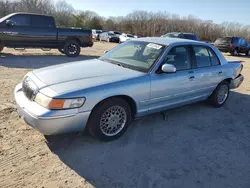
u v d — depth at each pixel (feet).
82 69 12.11
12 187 8.21
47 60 35.29
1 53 39.29
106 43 95.76
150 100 12.42
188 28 164.86
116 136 11.72
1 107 14.46
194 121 15.07
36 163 9.57
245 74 34.78
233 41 67.46
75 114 9.78
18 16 35.19
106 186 8.66
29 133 11.71
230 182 9.48
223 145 12.35
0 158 9.66
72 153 10.41
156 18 185.88
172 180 9.29
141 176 9.36
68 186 8.48
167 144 11.91
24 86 11.21
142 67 12.69
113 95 10.73
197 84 15.05
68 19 167.73
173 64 13.53
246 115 17.02
